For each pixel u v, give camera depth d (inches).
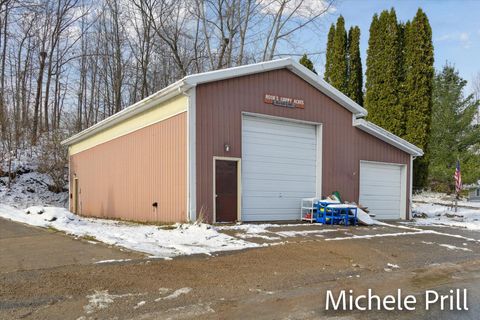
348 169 546.3
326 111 523.5
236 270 235.9
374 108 840.3
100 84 1212.5
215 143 414.6
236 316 166.7
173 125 424.8
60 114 1175.0
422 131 791.7
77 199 729.6
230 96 429.4
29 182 827.4
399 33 832.9
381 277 242.7
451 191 1139.9
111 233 334.6
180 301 181.8
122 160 549.3
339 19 971.9
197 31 999.6
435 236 406.0
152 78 1102.4
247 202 446.0
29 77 1114.7
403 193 624.1
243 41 952.9
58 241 302.5
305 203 498.6
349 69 972.6
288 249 299.4
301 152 502.0
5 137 906.1
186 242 305.3
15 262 237.8
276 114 470.0
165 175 438.3
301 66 486.3
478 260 305.0
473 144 1159.0
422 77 796.0
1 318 155.1
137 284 201.5
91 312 164.1
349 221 467.2
